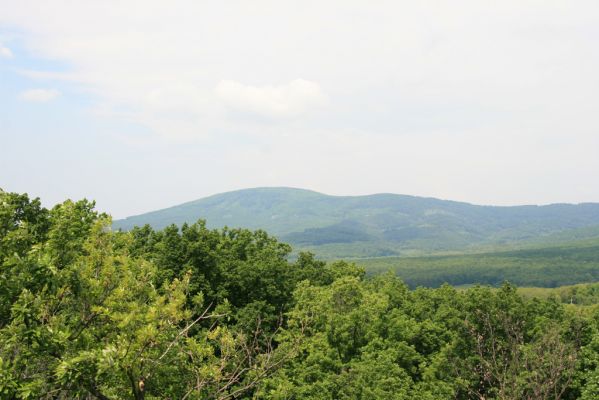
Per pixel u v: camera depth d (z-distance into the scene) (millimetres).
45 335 11742
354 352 34562
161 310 12938
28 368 12789
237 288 42188
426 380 31812
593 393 28219
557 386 30844
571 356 29500
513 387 28328
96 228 14219
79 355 11477
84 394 13203
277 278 45531
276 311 43188
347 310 37844
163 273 36031
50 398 13398
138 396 12930
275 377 26438
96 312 13031
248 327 34531
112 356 11344
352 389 26531
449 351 33406
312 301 38531
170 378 14641
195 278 38438
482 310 35375
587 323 35250
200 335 17219
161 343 13562
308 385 27484
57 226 14125
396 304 44562
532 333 35750
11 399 11555
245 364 19000
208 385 15383
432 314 41438
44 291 12336
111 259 13812
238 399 23875
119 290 13047
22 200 20688
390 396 26078
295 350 20188
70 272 12859
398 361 33219
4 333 12195
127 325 12359
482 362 31016
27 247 14203
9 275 12094
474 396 32844
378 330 36062
